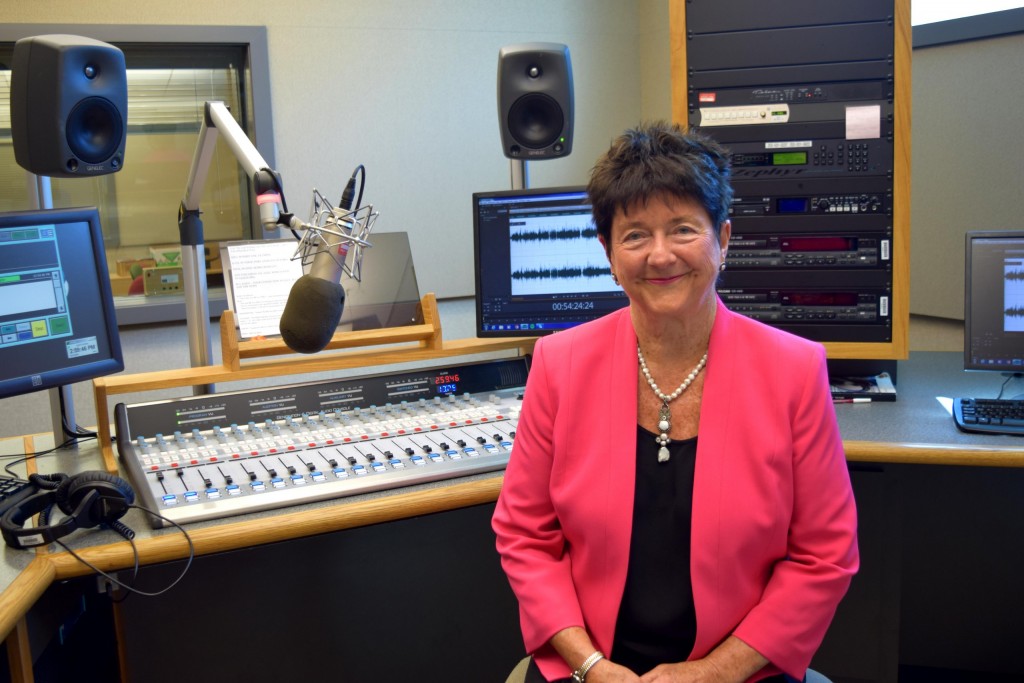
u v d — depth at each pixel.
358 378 2.17
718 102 2.36
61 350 1.91
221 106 1.96
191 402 2.02
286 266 2.25
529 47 2.33
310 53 4.27
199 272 2.23
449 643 2.21
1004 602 2.51
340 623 2.09
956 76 3.25
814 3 2.29
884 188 2.30
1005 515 2.47
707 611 1.35
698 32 2.35
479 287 2.35
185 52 4.18
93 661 2.05
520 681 1.53
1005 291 2.13
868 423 2.10
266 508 1.69
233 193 4.33
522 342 2.37
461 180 4.63
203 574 1.95
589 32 4.80
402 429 2.02
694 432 1.41
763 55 2.32
